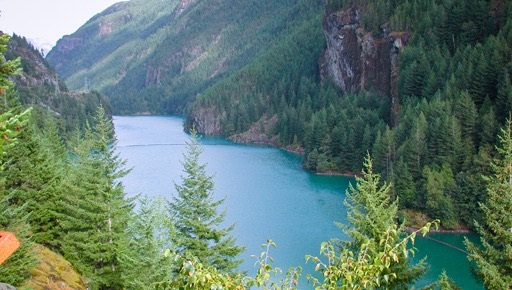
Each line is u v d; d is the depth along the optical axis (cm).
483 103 9131
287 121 16775
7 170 3466
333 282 1052
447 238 6844
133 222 3334
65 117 17025
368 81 15750
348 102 14625
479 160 7419
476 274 2264
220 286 955
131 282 2744
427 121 9406
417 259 6041
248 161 13300
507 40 10050
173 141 16825
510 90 8275
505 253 2133
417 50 12462
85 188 3459
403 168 8162
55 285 3097
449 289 2269
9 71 1142
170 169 11288
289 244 6319
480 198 7062
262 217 7600
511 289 2097
